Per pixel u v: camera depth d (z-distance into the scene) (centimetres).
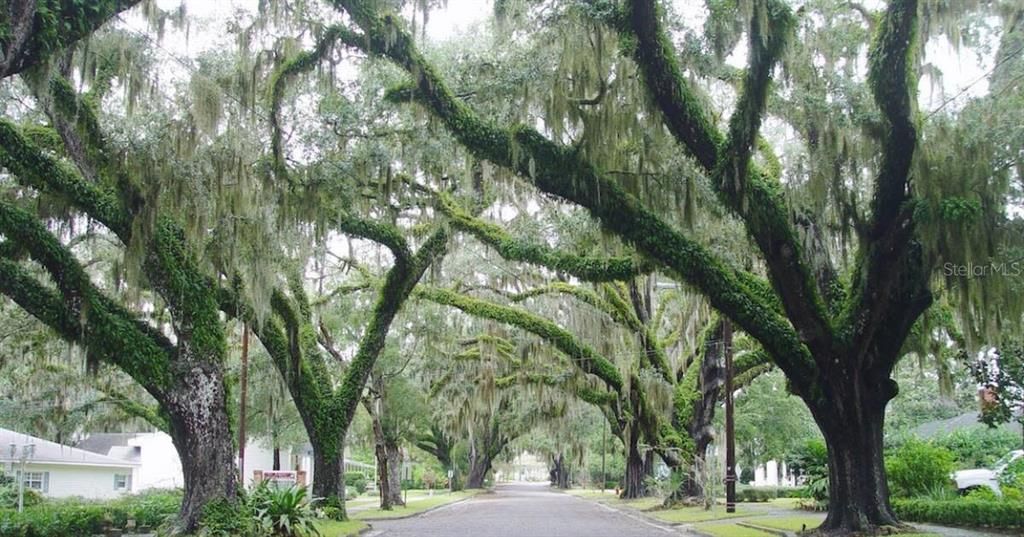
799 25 1442
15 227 1423
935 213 1327
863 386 1608
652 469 4000
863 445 1597
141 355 1470
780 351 1614
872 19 1526
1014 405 1761
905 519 1948
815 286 1566
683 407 2944
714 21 1395
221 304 1962
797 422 4344
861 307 1558
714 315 2884
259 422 3394
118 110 1709
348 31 1552
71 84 1459
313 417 2284
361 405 4175
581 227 1908
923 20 1366
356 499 4653
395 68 1711
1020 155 1318
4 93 1520
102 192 1492
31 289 1464
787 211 1538
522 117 1503
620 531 2103
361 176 1745
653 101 1431
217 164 1479
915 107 1371
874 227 1488
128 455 4509
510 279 3039
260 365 2805
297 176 1733
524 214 2078
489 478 8262
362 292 2838
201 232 1430
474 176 2217
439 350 3369
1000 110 1338
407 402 3378
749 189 1483
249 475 5134
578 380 3200
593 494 6122
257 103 1736
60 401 3002
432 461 7700
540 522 2553
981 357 1786
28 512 1702
